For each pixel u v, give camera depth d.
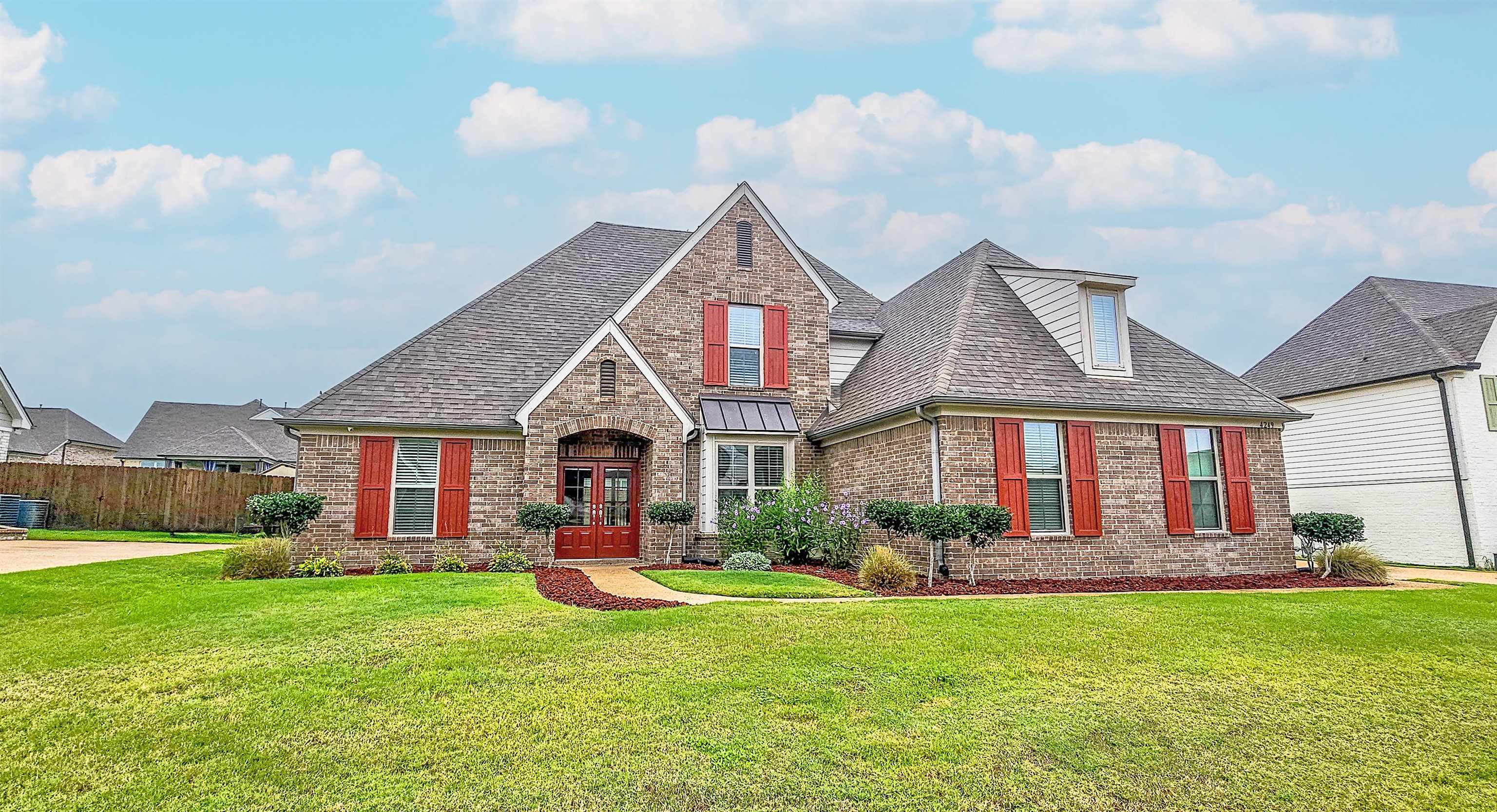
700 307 16.66
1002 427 13.05
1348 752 5.06
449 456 14.72
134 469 24.03
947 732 5.21
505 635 7.43
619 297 18.69
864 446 15.13
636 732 5.09
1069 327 14.83
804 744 4.95
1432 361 18.16
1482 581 13.75
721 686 6.00
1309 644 7.64
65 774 4.46
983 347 14.30
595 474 15.42
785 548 14.30
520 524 13.55
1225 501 14.16
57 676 6.23
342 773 4.48
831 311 19.97
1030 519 13.02
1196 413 14.01
